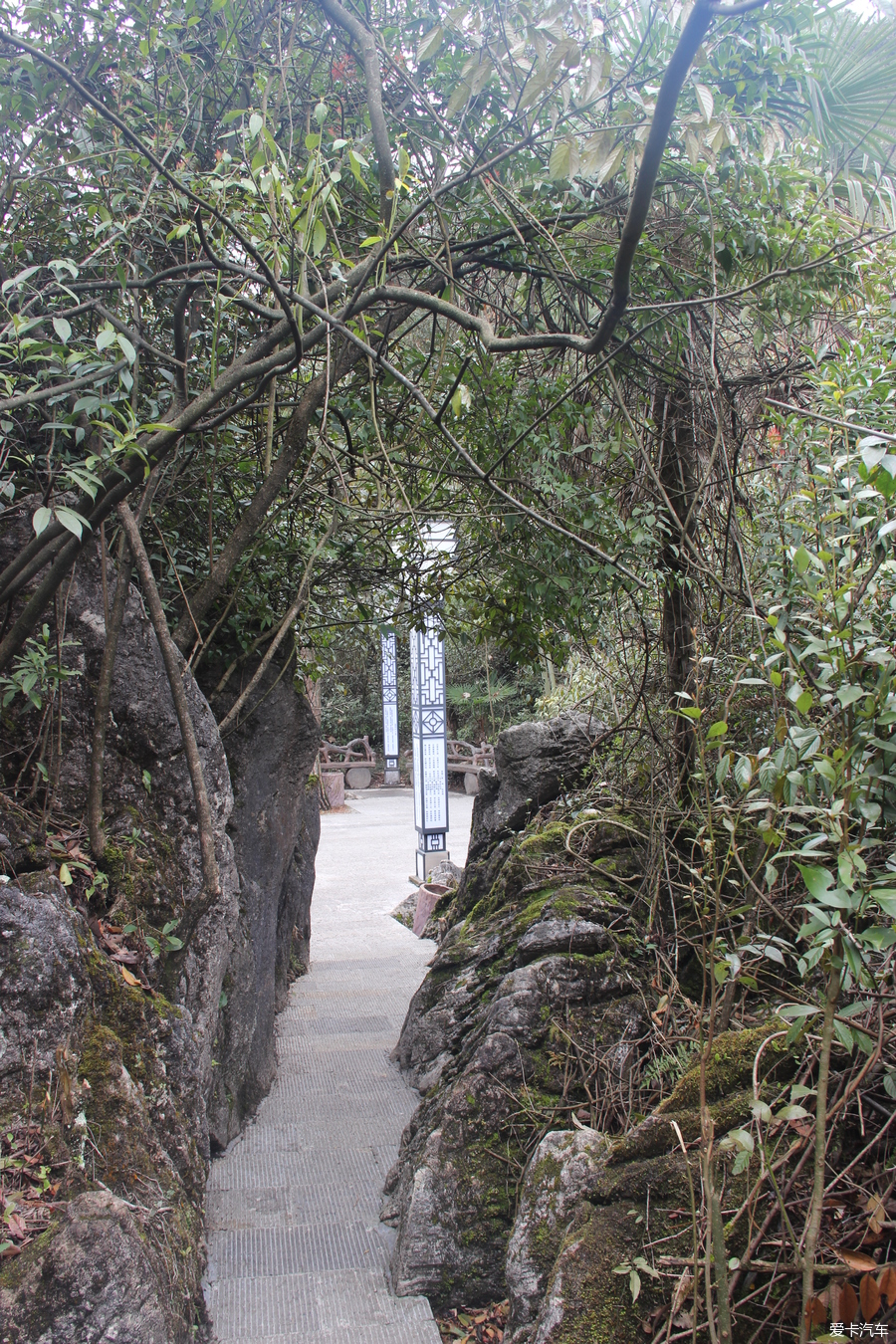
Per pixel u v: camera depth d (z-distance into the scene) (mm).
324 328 2199
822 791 1416
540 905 3336
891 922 1498
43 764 2373
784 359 2932
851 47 2535
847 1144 1738
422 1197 2543
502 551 3359
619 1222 1861
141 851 2447
